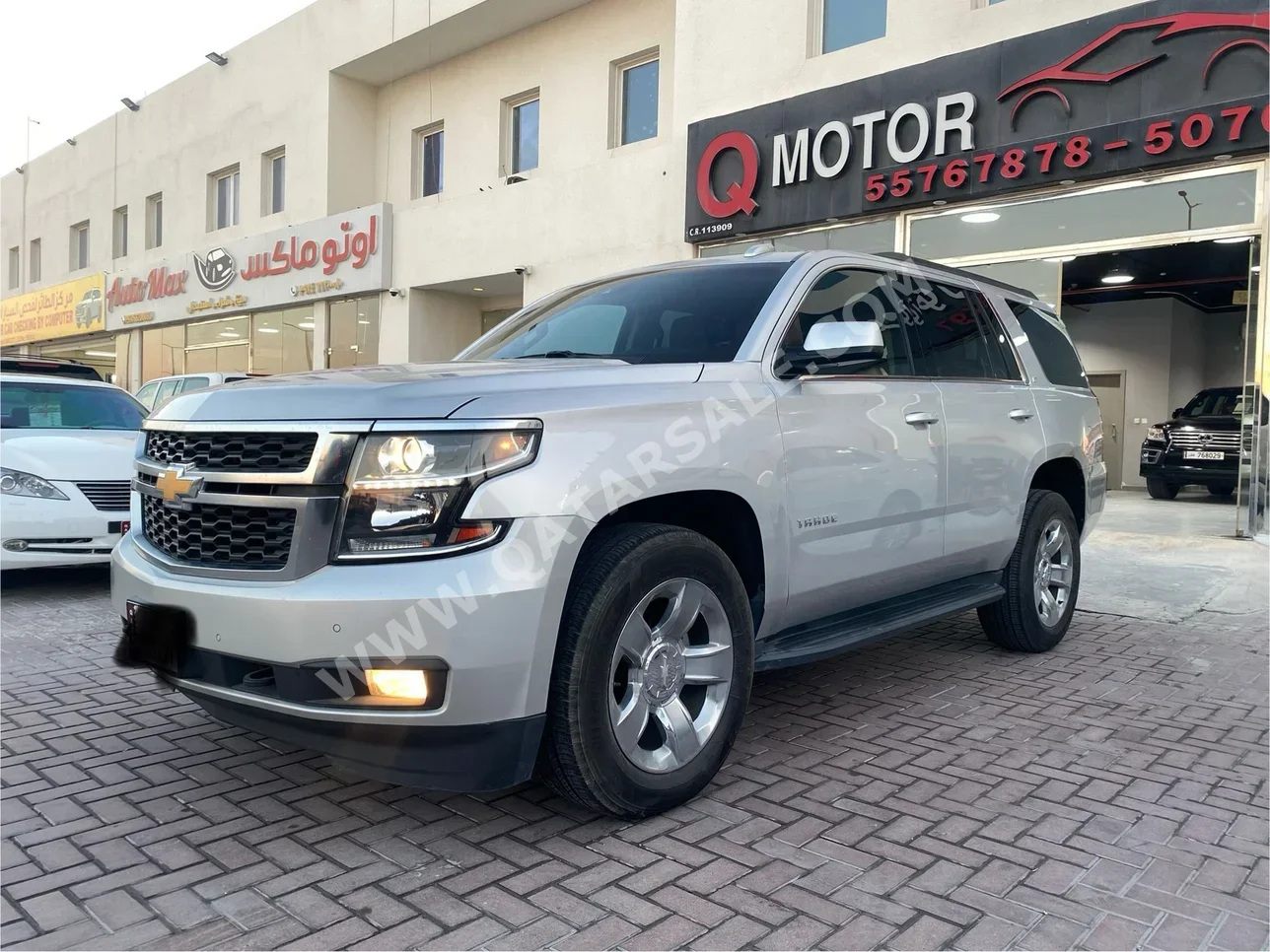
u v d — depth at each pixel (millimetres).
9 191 31594
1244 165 8727
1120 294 18578
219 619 2717
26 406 7434
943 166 10258
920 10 10539
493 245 15578
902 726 4012
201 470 2912
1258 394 9188
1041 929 2404
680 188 12883
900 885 2617
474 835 2914
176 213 23469
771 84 11859
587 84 15438
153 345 24984
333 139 18781
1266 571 7957
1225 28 8547
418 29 16641
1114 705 4344
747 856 2779
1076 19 9484
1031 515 5043
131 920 2396
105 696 4293
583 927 2381
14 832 2902
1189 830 3004
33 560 6086
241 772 3410
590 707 2760
